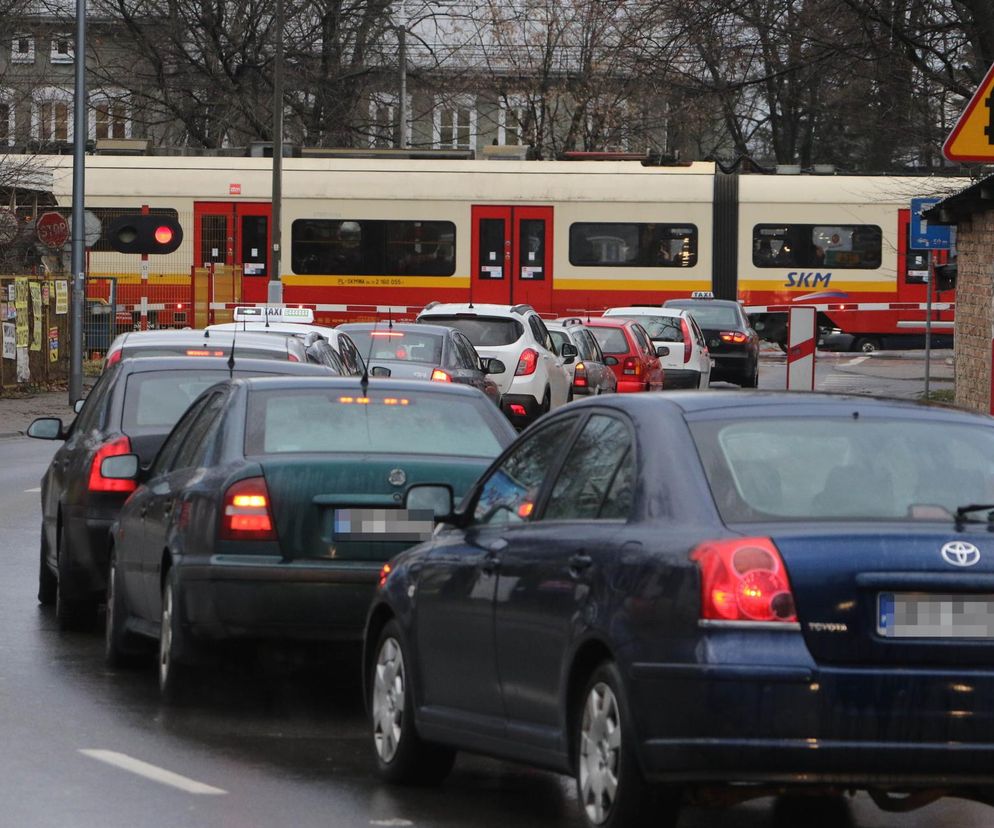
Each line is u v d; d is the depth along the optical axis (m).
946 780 16.38
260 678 28.83
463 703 20.34
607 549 17.59
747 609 16.22
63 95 155.75
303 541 24.84
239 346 37.25
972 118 30.88
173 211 121.00
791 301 124.81
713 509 17.11
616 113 153.12
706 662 16.17
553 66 164.50
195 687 26.30
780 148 162.00
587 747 17.70
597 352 83.94
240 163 121.88
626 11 77.44
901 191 124.00
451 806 20.23
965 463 18.09
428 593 21.09
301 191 122.31
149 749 22.86
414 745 21.16
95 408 34.81
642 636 16.75
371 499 25.05
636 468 17.94
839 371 115.12
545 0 156.00
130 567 28.50
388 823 19.17
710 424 18.09
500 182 122.88
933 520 17.20
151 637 28.48
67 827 18.58
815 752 16.12
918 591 16.48
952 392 95.62
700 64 78.75
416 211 122.69
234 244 121.81
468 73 162.75
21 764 21.73
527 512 20.00
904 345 127.69
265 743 23.58
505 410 71.12
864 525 16.89
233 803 19.95
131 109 152.75
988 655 16.52
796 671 16.11
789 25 76.62
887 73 81.50
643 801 16.81
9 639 31.73
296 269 122.94
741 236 124.19
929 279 75.69
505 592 19.27
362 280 122.88
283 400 26.88
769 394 19.14
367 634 22.83
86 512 31.92
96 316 110.38
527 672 18.81
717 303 111.00
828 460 17.78
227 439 26.19
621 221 123.38
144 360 34.31
